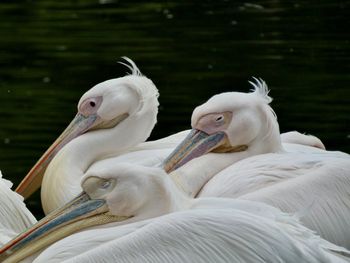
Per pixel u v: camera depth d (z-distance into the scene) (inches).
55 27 1316.4
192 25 1296.8
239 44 1177.4
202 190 496.1
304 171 482.3
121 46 1192.8
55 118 912.3
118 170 419.5
